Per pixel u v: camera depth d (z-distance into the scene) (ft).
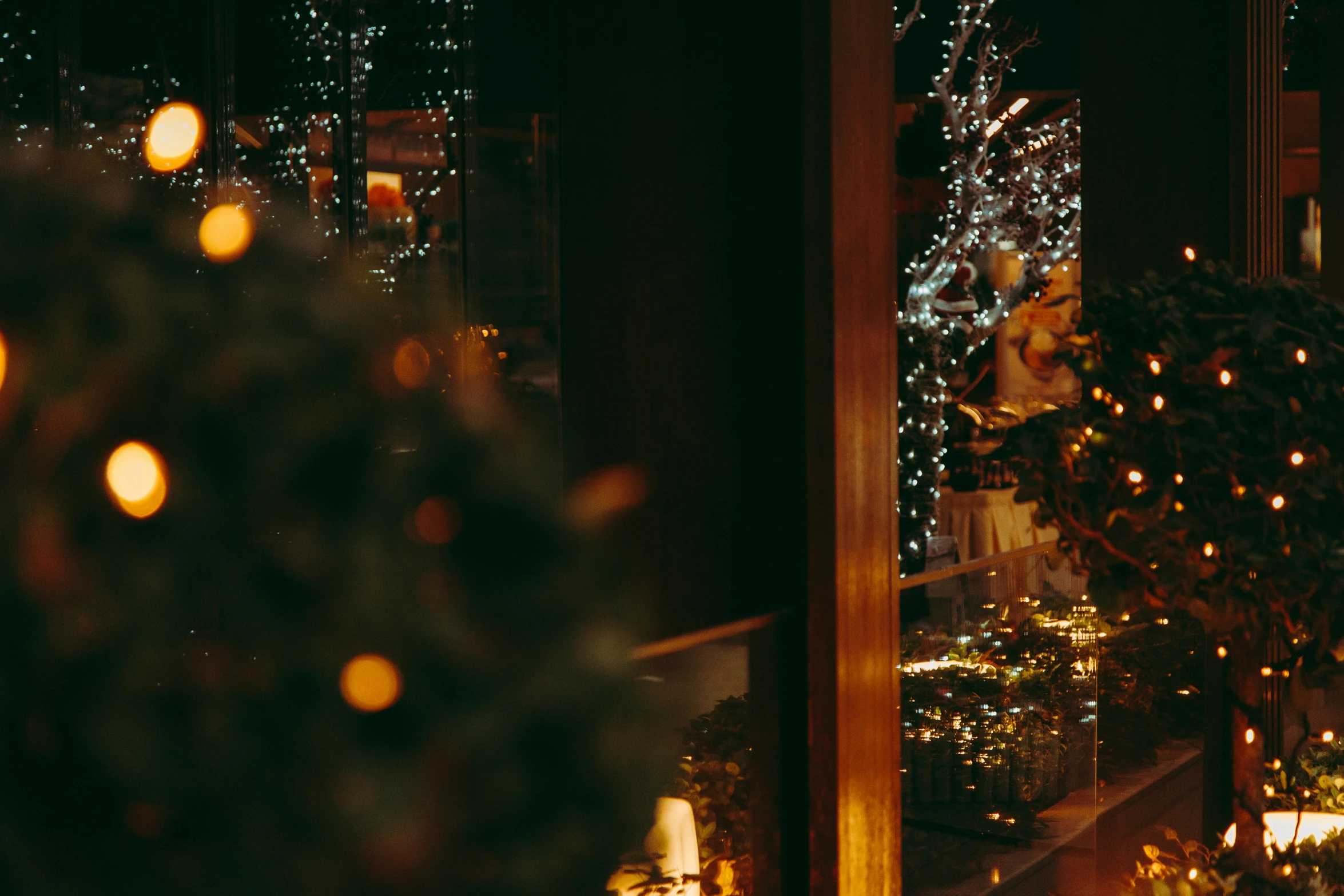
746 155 8.72
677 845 8.33
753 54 8.68
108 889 2.36
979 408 28.81
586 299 9.40
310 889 2.42
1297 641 9.80
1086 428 9.62
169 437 2.63
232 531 2.58
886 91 8.56
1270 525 9.09
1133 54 14.39
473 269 22.30
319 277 2.96
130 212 2.84
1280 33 14.80
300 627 2.54
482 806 2.59
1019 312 32.35
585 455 9.26
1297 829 10.91
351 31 19.61
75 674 2.39
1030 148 27.91
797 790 8.27
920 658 15.87
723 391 8.79
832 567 8.09
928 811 14.93
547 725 2.69
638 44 9.16
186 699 2.43
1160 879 11.73
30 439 2.56
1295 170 36.52
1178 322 9.37
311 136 19.49
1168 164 14.29
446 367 3.05
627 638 2.85
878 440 8.50
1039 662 15.99
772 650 8.36
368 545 2.62
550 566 2.81
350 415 2.80
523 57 23.68
